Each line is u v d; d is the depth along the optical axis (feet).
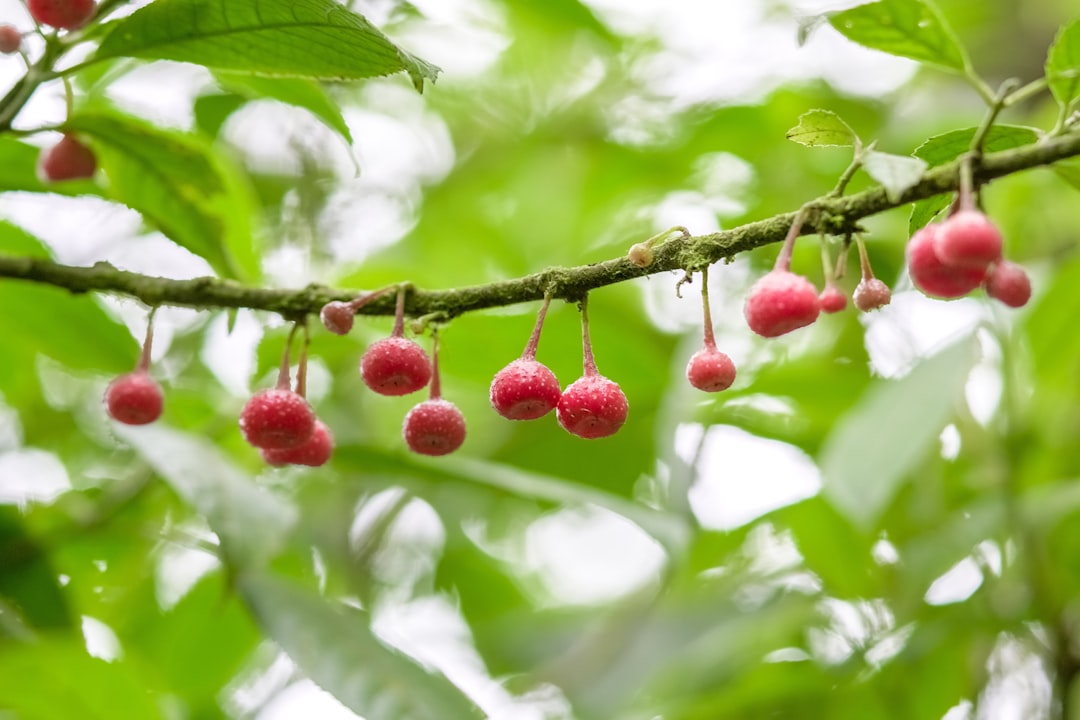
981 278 8.16
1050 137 8.06
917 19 9.08
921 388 12.76
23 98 10.46
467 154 22.25
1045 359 16.29
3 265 10.63
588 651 18.24
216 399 16.48
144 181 12.46
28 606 13.38
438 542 20.15
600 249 20.03
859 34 9.33
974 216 7.57
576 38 20.67
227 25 9.74
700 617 17.51
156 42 10.06
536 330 9.29
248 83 12.64
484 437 18.94
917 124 18.74
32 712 12.60
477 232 21.27
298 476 18.71
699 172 20.79
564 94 22.11
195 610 16.24
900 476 12.12
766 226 8.63
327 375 18.84
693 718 15.81
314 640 12.22
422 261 20.12
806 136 8.57
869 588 16.69
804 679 15.87
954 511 16.79
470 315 15.87
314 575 18.11
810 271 18.89
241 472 13.46
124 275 10.61
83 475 18.24
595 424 9.08
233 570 12.44
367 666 12.12
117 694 12.48
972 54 22.15
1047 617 15.16
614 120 21.72
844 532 16.48
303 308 10.18
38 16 9.98
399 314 9.70
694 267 8.73
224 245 12.88
